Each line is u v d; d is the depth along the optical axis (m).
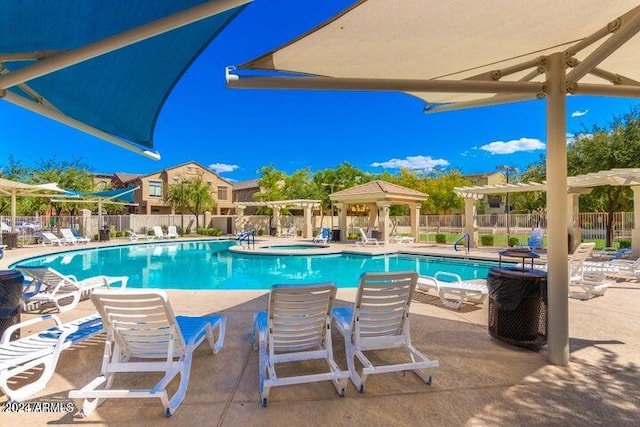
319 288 3.29
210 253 18.44
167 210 38.56
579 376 3.51
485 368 3.71
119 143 4.33
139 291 2.97
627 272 8.46
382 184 20.84
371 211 24.80
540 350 4.20
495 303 4.45
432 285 6.64
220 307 6.23
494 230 22.81
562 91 3.63
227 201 41.22
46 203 27.00
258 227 30.84
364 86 3.47
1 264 11.72
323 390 3.27
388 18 2.90
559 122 3.65
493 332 4.53
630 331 4.81
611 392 3.20
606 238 15.70
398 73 4.43
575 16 3.05
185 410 2.93
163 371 3.30
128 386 3.36
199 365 3.83
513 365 3.78
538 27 3.25
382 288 3.56
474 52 3.82
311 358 3.37
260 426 2.71
